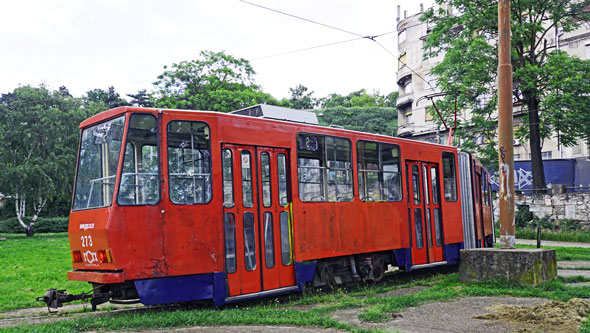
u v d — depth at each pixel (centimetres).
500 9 1250
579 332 711
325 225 1148
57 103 3978
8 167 3684
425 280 1339
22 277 1616
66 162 3819
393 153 1358
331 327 785
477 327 779
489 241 1970
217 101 3978
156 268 895
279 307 1016
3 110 3778
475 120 3058
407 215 1372
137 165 909
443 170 1530
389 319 845
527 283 1131
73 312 1057
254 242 1016
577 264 1689
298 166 1110
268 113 1146
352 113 6806
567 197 3027
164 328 799
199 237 940
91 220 912
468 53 2900
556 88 2783
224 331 766
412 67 5241
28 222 4700
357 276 1241
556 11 2923
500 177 1241
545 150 4044
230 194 992
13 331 759
